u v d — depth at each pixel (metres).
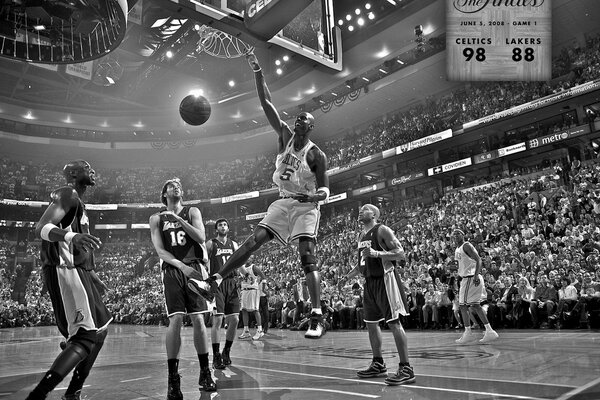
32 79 30.56
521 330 10.56
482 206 19.31
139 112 37.62
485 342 7.81
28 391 4.39
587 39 23.84
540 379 4.00
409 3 24.16
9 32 9.02
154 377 4.99
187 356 7.44
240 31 9.90
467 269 8.27
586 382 3.76
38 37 9.27
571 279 10.88
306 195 3.96
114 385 4.47
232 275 6.32
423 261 16.73
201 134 38.50
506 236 16.23
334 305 14.83
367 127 34.31
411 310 13.35
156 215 4.42
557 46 25.41
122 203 38.50
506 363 5.12
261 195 34.50
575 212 15.39
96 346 3.73
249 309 11.31
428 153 27.25
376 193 29.64
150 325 23.52
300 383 4.31
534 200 18.02
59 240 3.17
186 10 9.17
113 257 36.66
